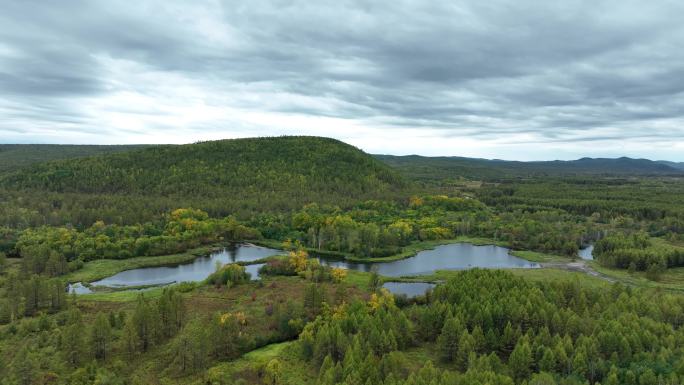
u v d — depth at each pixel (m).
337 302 132.75
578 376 84.12
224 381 92.12
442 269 192.88
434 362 100.75
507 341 100.75
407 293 156.62
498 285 125.62
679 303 116.75
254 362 101.06
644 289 151.25
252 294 143.88
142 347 106.38
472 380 76.44
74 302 136.38
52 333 109.81
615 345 91.25
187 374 95.94
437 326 110.62
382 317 109.88
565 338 94.25
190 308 131.25
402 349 106.44
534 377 81.88
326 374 82.31
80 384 87.56
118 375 94.12
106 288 158.00
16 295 130.00
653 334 94.56
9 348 102.38
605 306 114.12
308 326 107.88
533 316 105.12
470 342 96.88
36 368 91.31
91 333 101.81
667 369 81.19
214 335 103.50
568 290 125.12
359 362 86.38
